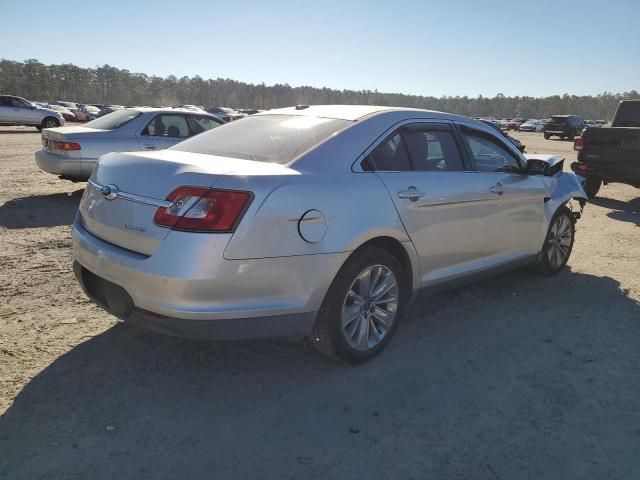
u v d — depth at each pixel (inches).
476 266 168.4
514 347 149.9
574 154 923.4
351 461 99.5
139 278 109.3
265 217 109.7
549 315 174.7
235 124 156.9
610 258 249.1
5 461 94.3
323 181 121.3
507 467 99.8
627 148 378.0
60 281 184.2
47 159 322.3
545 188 195.3
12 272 191.3
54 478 91.1
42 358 130.5
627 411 120.0
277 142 134.2
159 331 112.6
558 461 102.0
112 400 114.7
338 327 126.6
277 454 100.4
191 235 105.7
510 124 2501.2
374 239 132.3
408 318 167.8
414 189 139.7
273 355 138.9
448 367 136.9
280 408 115.2
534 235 193.8
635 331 164.1
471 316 171.5
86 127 339.9
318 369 133.0
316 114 148.2
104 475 92.6
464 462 100.7
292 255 113.8
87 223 129.2
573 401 123.2
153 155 128.6
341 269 124.9
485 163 173.6
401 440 106.3
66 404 112.1
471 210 159.6
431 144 154.7
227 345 142.7
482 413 116.9
